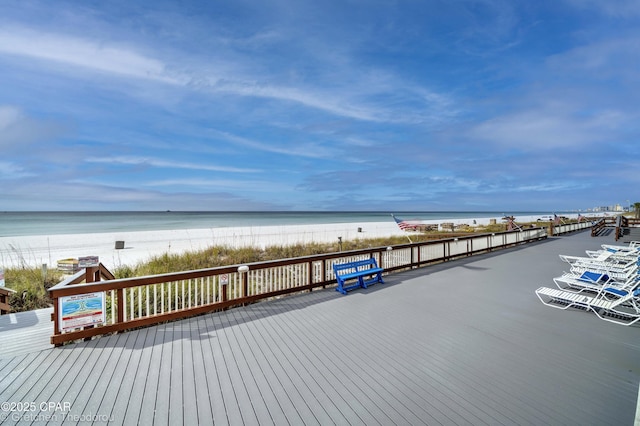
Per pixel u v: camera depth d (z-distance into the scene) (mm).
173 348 3773
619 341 3912
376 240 18500
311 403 2662
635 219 22750
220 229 30594
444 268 8883
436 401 2686
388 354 3609
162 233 25469
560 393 2791
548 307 5336
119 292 4312
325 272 6844
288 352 3670
